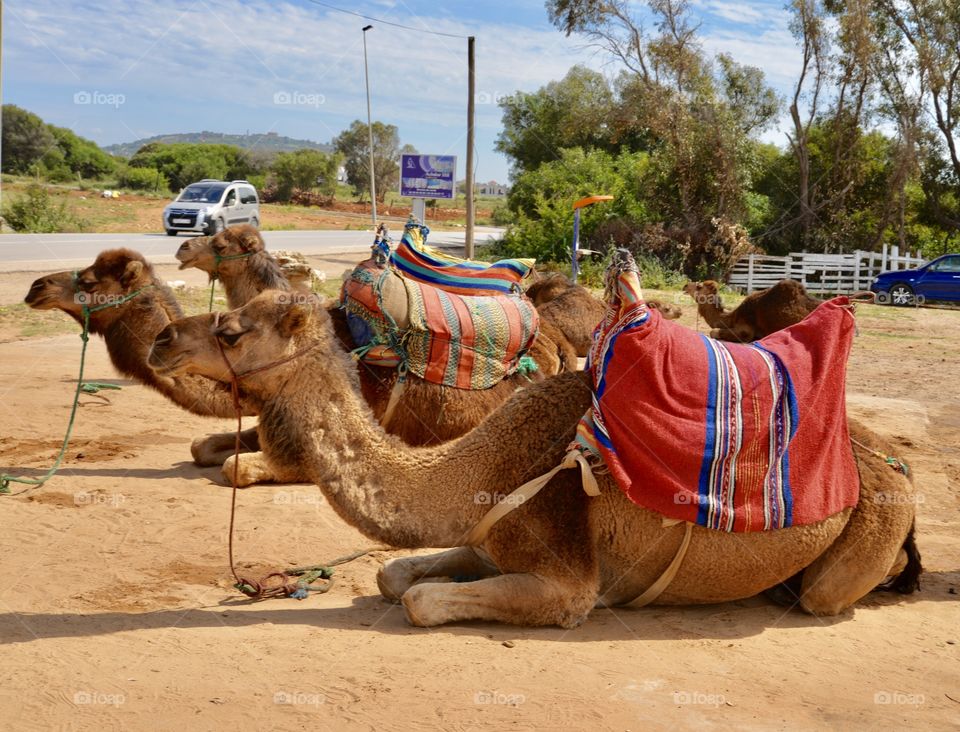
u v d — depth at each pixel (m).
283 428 5.37
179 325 5.34
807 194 39.97
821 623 5.82
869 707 4.61
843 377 5.84
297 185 83.69
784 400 5.58
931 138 41.16
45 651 5.03
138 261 8.79
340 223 63.50
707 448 5.38
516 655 5.06
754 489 5.46
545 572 5.40
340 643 5.21
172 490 8.73
